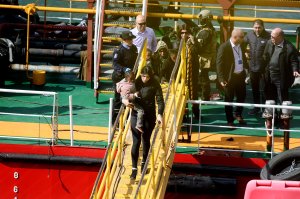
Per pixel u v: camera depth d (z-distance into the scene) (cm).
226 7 3750
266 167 2862
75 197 3148
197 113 3394
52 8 3719
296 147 2933
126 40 3111
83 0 4097
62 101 3591
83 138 3247
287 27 5291
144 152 2795
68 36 4062
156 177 2772
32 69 3759
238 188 3108
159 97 2722
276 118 3331
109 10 3644
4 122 3359
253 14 5534
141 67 2914
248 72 3609
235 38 3275
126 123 2878
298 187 2556
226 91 3328
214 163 3103
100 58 3572
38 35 4062
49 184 3148
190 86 3328
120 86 2711
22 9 3847
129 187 2805
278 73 3247
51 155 3117
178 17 3681
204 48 3412
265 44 3353
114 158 2966
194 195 3114
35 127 3325
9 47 3681
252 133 3341
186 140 3234
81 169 3123
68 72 3778
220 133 3328
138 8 3716
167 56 3272
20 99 3600
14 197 3166
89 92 3694
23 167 3139
